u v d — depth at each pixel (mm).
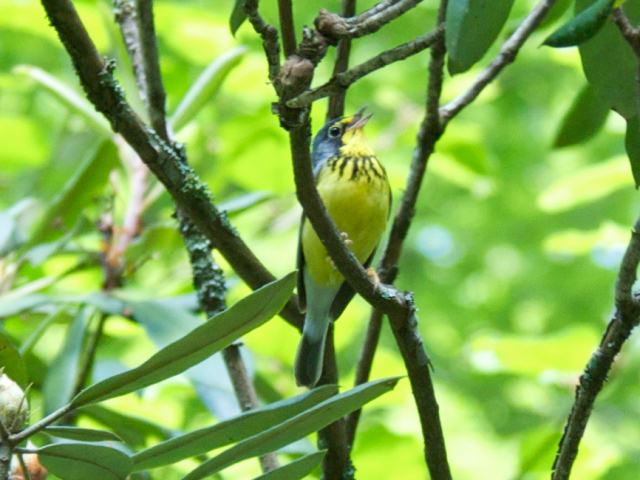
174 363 4961
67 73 18406
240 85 13758
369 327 7062
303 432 5121
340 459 6430
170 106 13070
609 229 13094
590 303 21797
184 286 10609
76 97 9328
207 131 12930
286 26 4977
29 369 8930
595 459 11180
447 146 13570
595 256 14391
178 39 14203
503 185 21656
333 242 5520
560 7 7898
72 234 9125
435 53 6965
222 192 14375
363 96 17375
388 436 9875
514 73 20750
